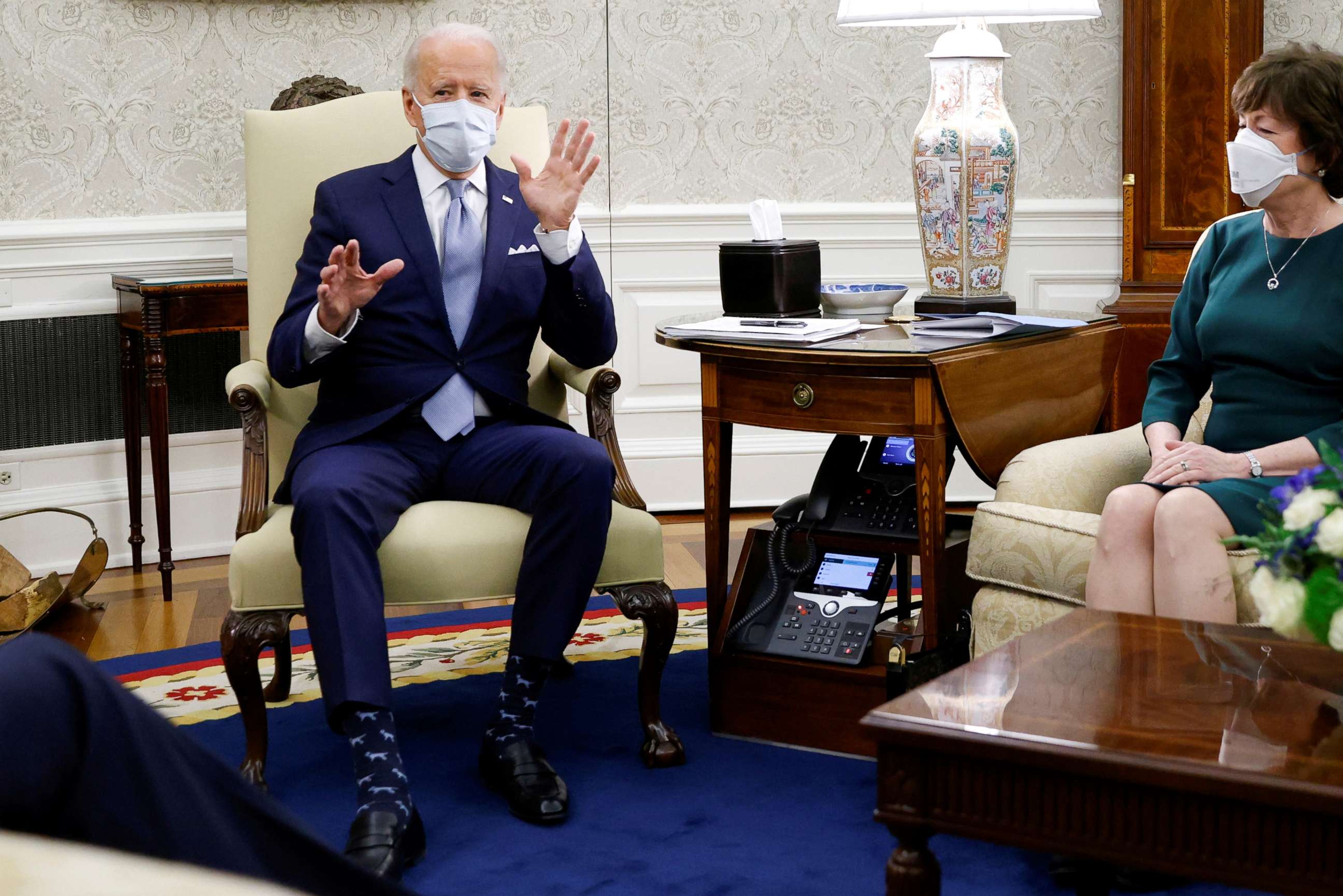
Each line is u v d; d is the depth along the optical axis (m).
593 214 4.09
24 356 3.66
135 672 2.88
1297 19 4.00
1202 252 2.29
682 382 4.24
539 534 2.16
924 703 1.34
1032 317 2.46
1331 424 2.03
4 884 0.53
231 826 1.02
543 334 2.46
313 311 2.18
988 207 2.50
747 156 4.16
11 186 3.62
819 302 2.67
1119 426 3.97
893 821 1.32
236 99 3.79
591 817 2.10
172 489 3.86
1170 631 1.57
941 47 2.49
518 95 4.01
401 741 2.45
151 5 3.68
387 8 3.87
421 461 2.29
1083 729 1.26
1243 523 1.86
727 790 2.20
